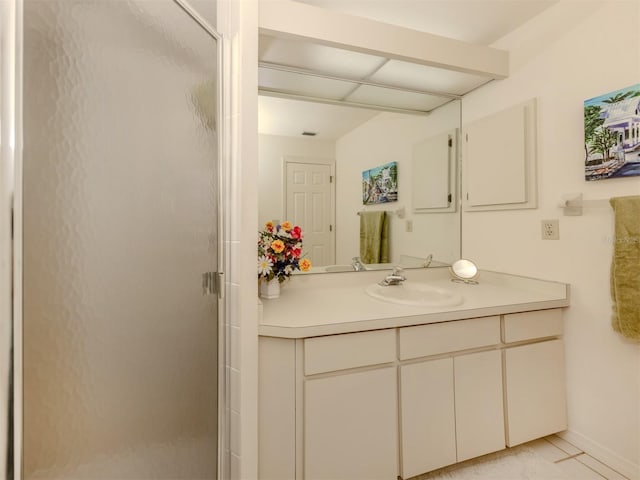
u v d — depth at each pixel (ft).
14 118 1.87
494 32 6.16
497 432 4.81
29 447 1.98
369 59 5.63
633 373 4.53
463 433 4.59
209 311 3.60
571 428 5.29
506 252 6.28
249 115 3.67
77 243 2.29
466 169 7.15
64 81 2.18
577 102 5.08
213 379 3.65
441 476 4.65
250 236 3.68
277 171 6.08
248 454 3.67
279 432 3.84
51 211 2.11
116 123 2.58
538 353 5.10
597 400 4.92
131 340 2.74
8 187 1.84
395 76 6.25
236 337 3.68
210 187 3.60
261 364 3.84
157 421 2.99
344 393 3.98
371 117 6.70
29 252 1.97
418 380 4.33
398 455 4.30
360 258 6.65
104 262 2.50
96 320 2.44
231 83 3.69
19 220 1.89
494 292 5.69
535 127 5.69
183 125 3.24
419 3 5.37
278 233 5.41
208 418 3.57
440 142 7.16
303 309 4.57
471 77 6.31
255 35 3.70
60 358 2.19
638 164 4.29
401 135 6.89
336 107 6.45
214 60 3.62
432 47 5.70
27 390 1.97
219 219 3.72
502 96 6.31
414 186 7.02
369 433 4.09
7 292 1.84
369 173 6.73
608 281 4.75
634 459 4.52
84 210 2.34
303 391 3.86
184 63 3.23
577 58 5.08
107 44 2.49
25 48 1.92
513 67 6.11
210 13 3.70
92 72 2.38
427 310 4.49
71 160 2.24
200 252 3.48
